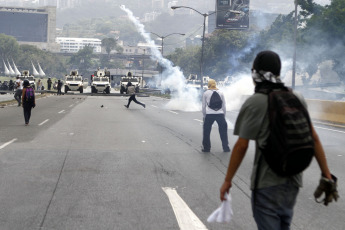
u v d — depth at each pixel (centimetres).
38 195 695
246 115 315
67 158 1031
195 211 619
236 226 553
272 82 316
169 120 2158
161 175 862
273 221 312
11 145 1217
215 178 842
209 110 1157
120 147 1227
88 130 1639
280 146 295
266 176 314
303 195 720
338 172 922
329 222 578
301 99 317
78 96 5778
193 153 1144
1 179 802
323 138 1570
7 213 598
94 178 824
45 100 4222
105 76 6241
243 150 316
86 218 580
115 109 3005
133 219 578
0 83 6072
